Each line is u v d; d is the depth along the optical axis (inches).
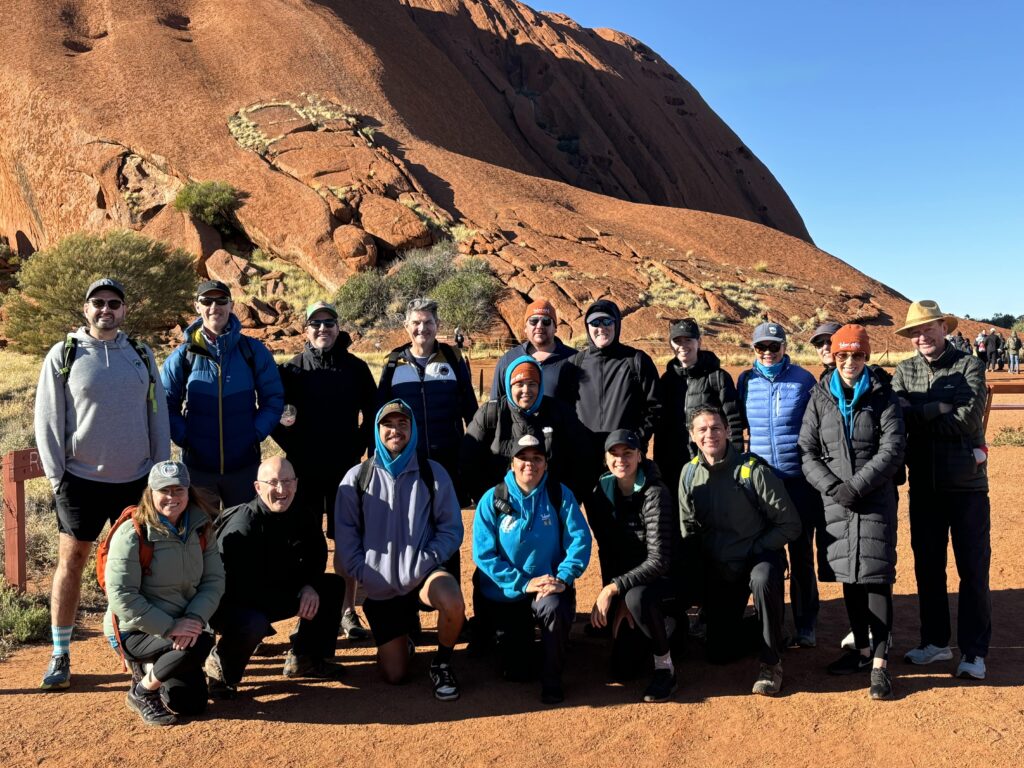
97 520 190.2
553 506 193.3
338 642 221.9
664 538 187.8
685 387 229.5
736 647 199.0
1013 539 295.9
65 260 1113.4
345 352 234.7
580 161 3051.2
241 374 217.8
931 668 190.1
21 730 160.7
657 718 166.9
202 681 171.5
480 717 169.0
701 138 3772.1
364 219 1673.2
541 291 1512.1
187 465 216.1
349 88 2222.0
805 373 220.4
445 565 209.5
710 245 1910.7
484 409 213.5
